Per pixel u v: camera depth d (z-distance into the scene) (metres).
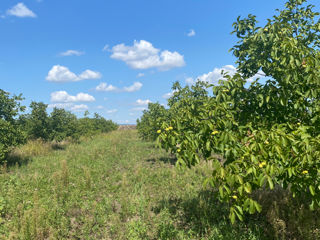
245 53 5.27
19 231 4.74
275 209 4.93
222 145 3.50
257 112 4.27
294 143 3.12
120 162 11.30
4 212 5.58
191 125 3.95
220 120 3.66
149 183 7.96
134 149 15.13
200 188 7.01
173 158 11.75
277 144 3.11
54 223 5.16
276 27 4.53
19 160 10.82
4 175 8.19
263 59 4.55
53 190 7.04
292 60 3.62
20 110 10.62
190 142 3.65
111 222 5.34
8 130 9.78
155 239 4.73
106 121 30.89
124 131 30.97
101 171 9.39
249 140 3.40
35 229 4.59
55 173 8.14
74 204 6.18
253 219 5.13
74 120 19.42
